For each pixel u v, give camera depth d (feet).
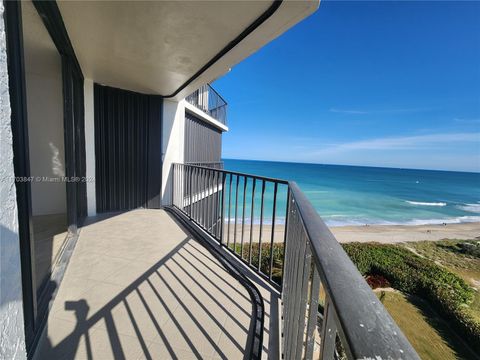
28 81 10.48
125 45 7.85
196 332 4.59
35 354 3.75
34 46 7.49
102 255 7.70
